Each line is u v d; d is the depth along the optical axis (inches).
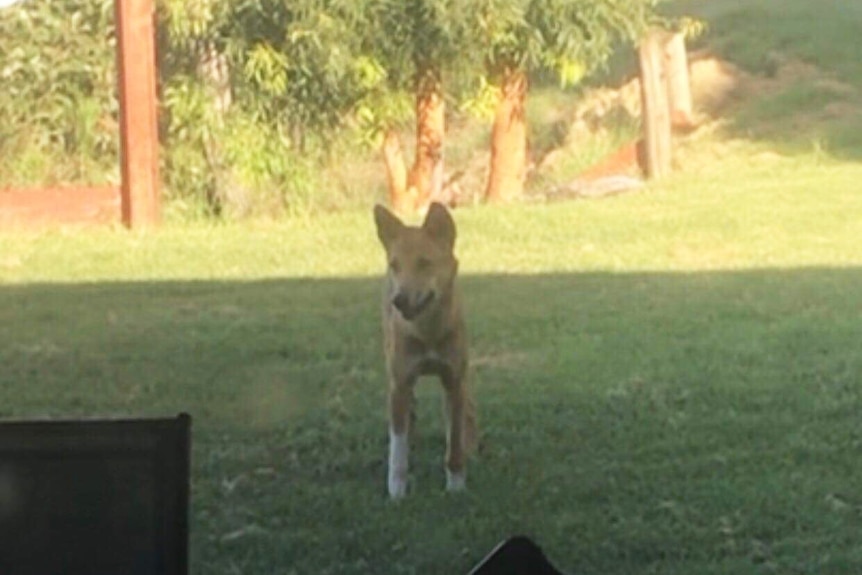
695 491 321.7
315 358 434.6
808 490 322.0
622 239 592.4
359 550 298.0
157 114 700.7
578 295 502.0
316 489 330.6
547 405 380.8
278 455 353.4
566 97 824.3
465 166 779.4
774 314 469.1
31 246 619.5
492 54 704.4
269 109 708.7
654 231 601.3
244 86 706.2
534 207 652.7
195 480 336.8
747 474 332.2
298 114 710.5
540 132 809.5
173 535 181.2
